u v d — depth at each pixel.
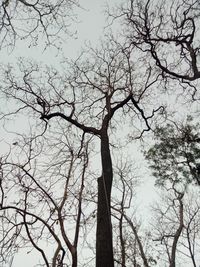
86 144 10.80
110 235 8.37
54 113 11.25
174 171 16.30
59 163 10.15
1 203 8.84
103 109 11.97
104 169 9.50
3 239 8.61
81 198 9.61
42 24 9.91
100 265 7.92
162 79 13.60
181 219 17.67
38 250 8.66
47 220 9.09
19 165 9.38
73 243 8.81
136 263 16.44
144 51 13.11
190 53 12.83
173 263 16.20
